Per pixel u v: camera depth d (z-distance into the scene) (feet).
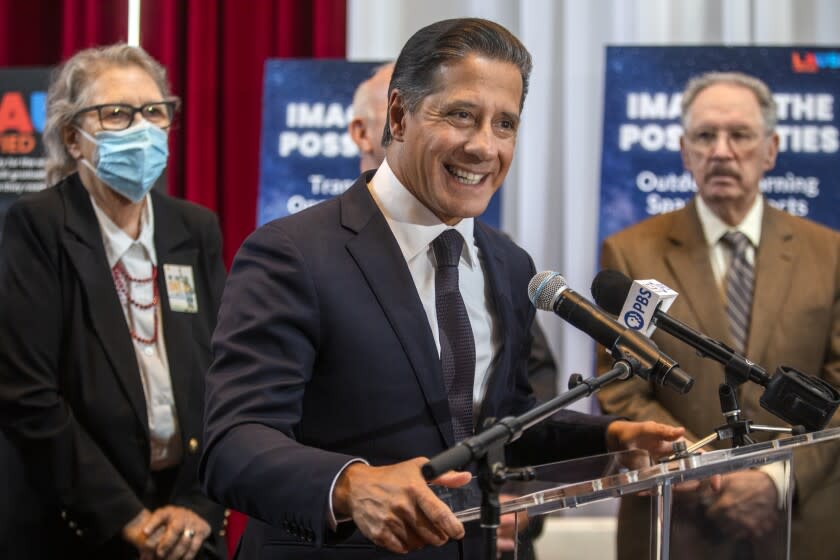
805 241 10.25
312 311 5.28
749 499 4.81
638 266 10.23
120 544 8.04
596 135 14.15
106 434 8.11
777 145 10.84
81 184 8.63
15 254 8.17
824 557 5.24
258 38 14.21
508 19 14.46
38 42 14.38
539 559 12.59
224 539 8.70
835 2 14.21
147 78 8.93
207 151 14.12
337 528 4.61
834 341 9.83
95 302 8.21
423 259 5.82
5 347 7.97
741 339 9.90
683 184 12.11
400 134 5.65
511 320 6.02
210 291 9.08
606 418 6.14
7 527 7.92
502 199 13.08
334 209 5.77
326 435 5.35
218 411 5.04
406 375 5.37
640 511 4.57
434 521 4.10
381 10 14.37
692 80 11.30
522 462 6.44
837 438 5.14
